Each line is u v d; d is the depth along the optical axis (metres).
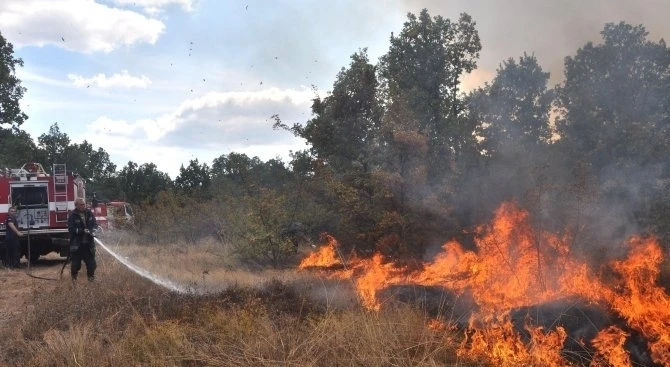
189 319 6.72
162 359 5.29
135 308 7.14
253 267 12.47
